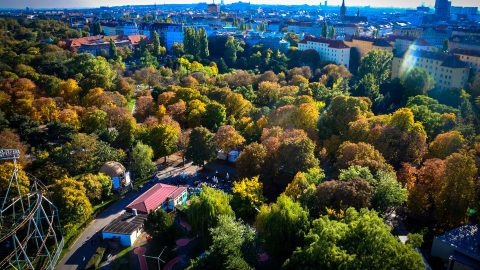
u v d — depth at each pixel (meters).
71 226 139.12
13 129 198.50
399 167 155.62
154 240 133.62
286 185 159.38
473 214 126.19
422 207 127.75
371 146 151.00
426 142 177.62
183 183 176.75
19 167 150.38
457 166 123.62
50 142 194.38
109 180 163.00
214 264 99.69
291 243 110.62
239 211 136.38
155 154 192.50
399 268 81.50
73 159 170.12
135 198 165.25
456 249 105.25
